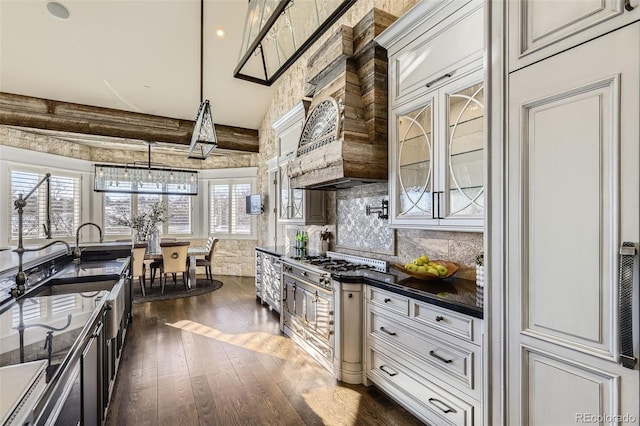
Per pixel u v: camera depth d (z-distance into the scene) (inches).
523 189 46.3
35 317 60.8
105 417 78.3
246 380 100.3
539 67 44.5
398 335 83.5
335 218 151.1
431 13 84.0
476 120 76.0
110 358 86.8
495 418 49.7
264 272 188.1
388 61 100.4
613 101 37.1
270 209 237.6
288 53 80.9
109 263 132.5
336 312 101.1
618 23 36.8
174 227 291.1
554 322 42.7
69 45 163.0
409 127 93.8
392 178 98.4
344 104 102.9
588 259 39.3
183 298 205.2
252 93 229.0
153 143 231.9
